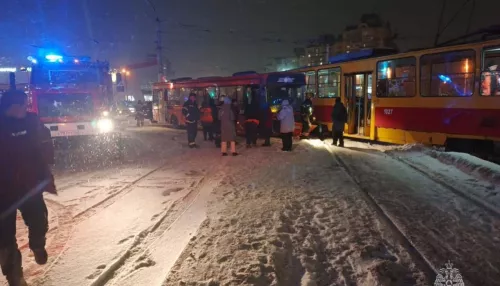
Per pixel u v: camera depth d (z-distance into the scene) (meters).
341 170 9.81
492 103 11.23
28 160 3.86
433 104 12.86
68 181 9.30
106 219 6.33
